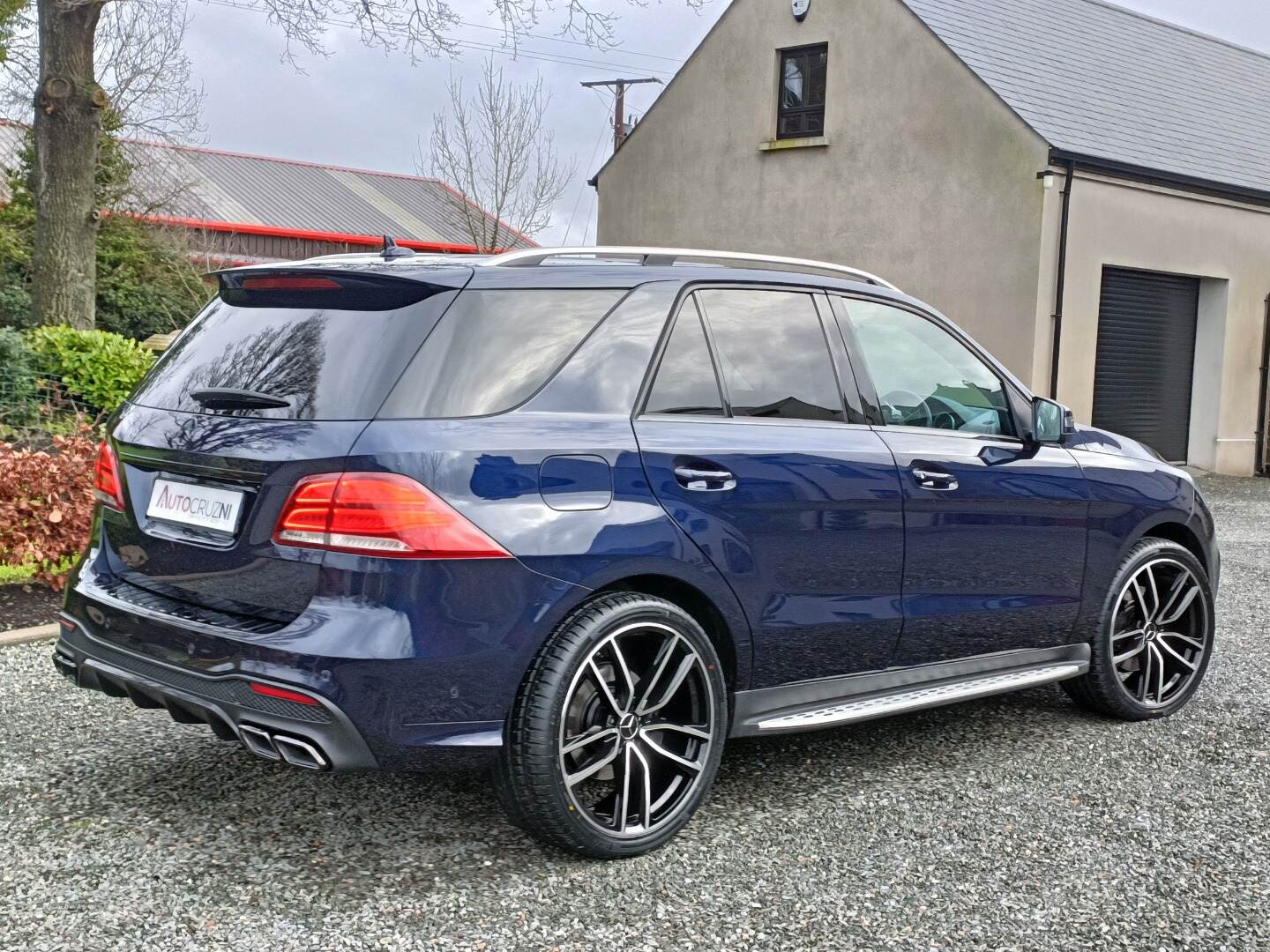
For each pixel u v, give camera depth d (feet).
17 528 19.75
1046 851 10.93
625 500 10.31
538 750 9.78
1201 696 16.38
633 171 61.46
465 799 11.77
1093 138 48.14
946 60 48.44
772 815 11.63
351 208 136.05
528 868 10.22
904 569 12.46
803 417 11.96
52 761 12.46
